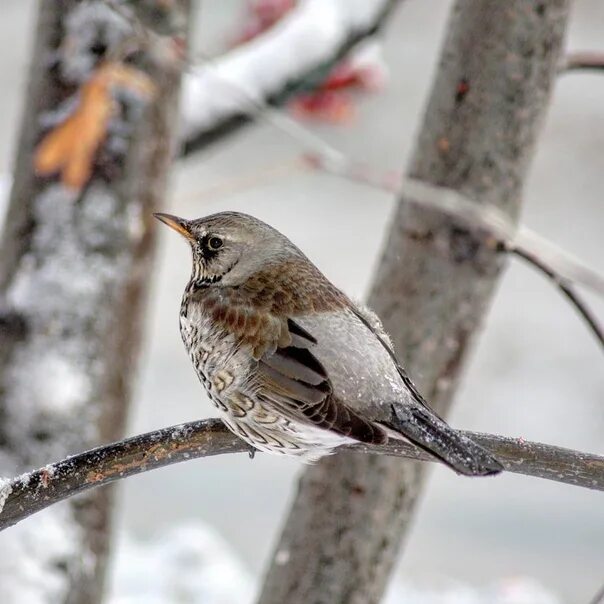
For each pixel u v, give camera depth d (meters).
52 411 10.59
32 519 10.41
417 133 9.84
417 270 9.51
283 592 9.63
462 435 7.35
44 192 10.99
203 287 8.60
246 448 8.11
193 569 15.47
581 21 35.06
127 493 24.08
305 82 14.70
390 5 14.80
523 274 34.09
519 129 9.43
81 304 10.83
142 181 11.19
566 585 20.39
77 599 10.52
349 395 7.61
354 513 9.51
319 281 8.38
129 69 11.09
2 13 33.19
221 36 23.38
